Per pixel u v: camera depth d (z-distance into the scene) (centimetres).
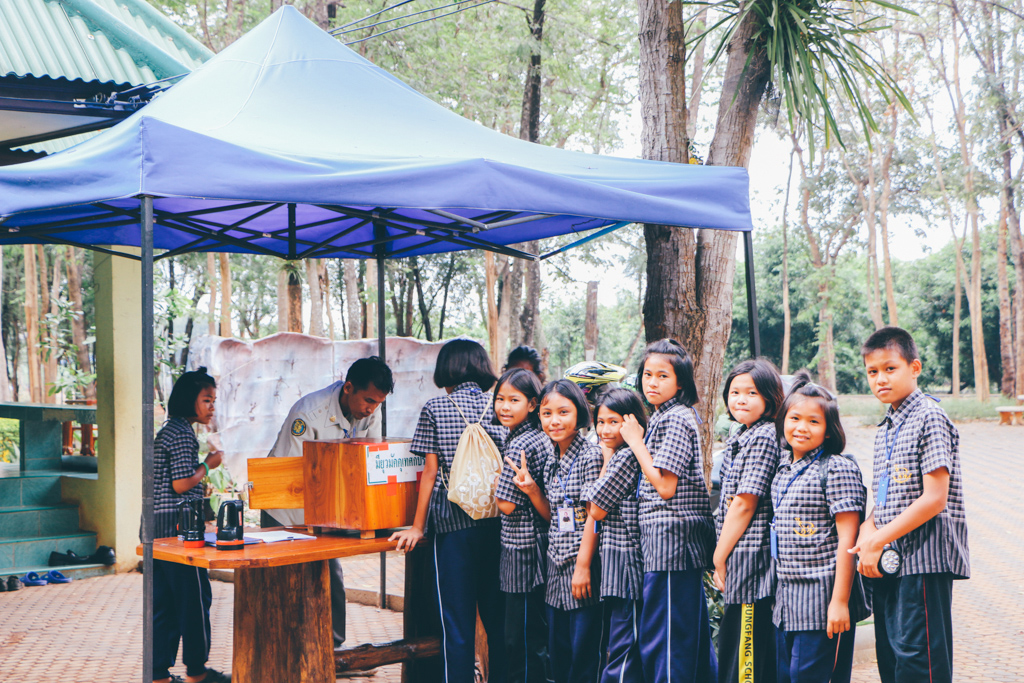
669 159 573
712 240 587
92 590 693
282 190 308
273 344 952
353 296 2088
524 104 1605
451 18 1803
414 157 349
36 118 586
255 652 367
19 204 328
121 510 759
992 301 3619
